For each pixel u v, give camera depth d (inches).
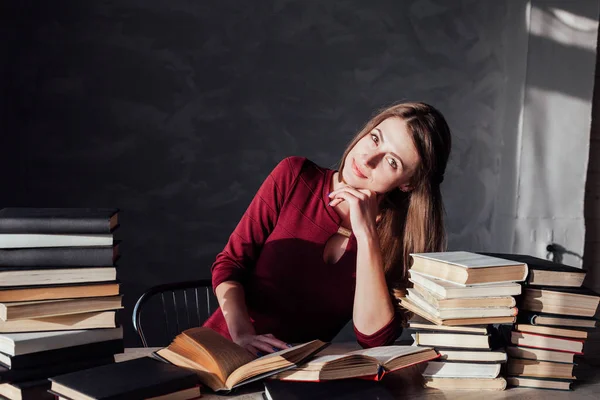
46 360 44.9
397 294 59.8
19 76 118.3
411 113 61.2
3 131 117.7
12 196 119.3
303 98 133.3
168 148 126.9
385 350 52.4
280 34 131.3
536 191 133.6
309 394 43.4
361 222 60.0
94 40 121.6
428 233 64.5
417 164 61.2
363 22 135.3
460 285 49.6
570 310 51.2
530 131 133.1
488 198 143.0
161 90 125.7
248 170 131.3
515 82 136.5
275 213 66.9
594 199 139.9
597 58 136.1
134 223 126.0
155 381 42.5
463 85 140.9
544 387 51.5
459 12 139.8
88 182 123.1
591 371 56.9
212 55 127.9
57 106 120.6
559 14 131.5
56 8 119.3
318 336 67.6
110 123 123.5
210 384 46.5
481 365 50.5
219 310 69.9
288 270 65.4
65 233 46.6
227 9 128.0
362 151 61.9
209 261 130.5
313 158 134.6
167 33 125.2
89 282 46.7
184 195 128.3
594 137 138.6
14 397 43.9
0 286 44.4
